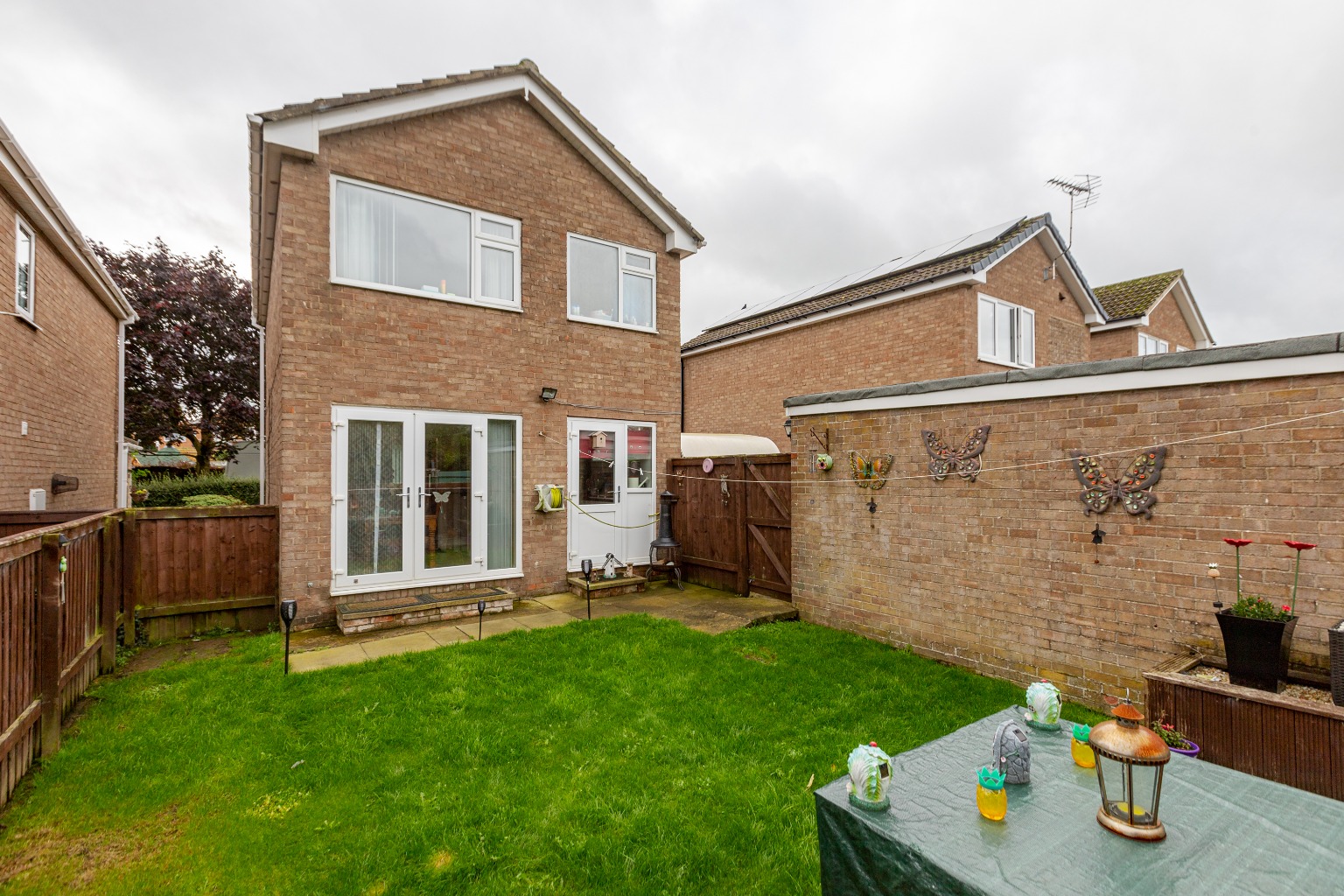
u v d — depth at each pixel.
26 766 3.71
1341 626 3.47
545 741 4.14
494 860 2.91
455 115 8.12
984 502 5.60
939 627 5.94
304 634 6.70
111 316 12.97
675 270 10.18
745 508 8.52
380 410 7.47
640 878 2.81
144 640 6.66
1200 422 4.34
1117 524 4.75
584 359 9.13
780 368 15.13
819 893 2.70
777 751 4.03
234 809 3.35
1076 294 14.50
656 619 7.12
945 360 11.72
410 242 7.81
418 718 4.42
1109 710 4.73
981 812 2.09
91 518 5.20
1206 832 1.97
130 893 2.71
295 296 6.98
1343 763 2.97
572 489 8.99
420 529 7.74
